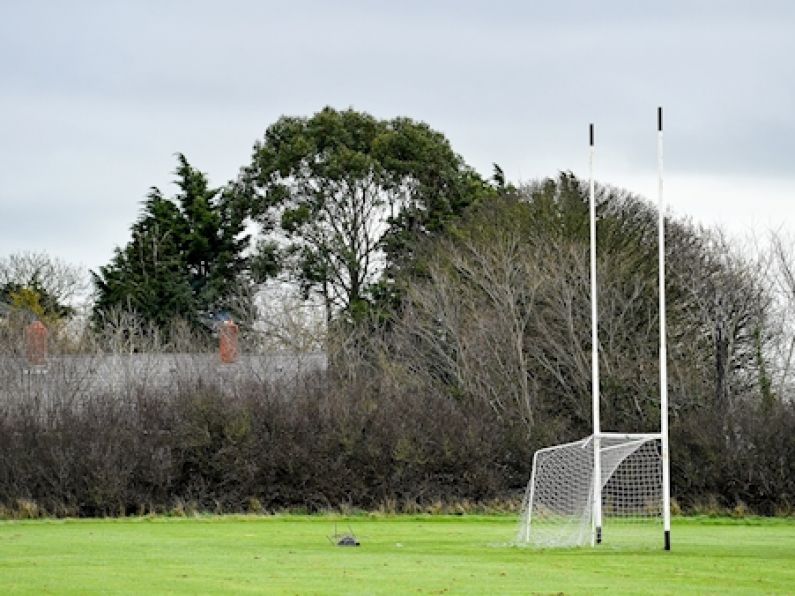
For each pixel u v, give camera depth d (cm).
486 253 9331
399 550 4494
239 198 11906
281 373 8756
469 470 7138
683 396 8075
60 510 6556
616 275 9062
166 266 12506
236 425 6900
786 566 3962
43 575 3444
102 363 8881
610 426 7831
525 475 7269
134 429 6825
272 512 6906
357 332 9969
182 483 6850
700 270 9150
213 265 12862
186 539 5069
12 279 13775
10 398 7356
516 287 9069
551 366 8762
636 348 8738
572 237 9431
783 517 6988
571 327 8469
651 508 6775
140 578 3381
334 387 7550
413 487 7069
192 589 3148
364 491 7019
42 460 6600
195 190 13100
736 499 7131
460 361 8844
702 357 8819
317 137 11650
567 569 3784
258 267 11594
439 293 9238
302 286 11500
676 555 4353
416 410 7250
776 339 8944
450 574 3572
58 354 8531
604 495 6694
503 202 10594
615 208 10019
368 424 7100
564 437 7412
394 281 10650
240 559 3997
